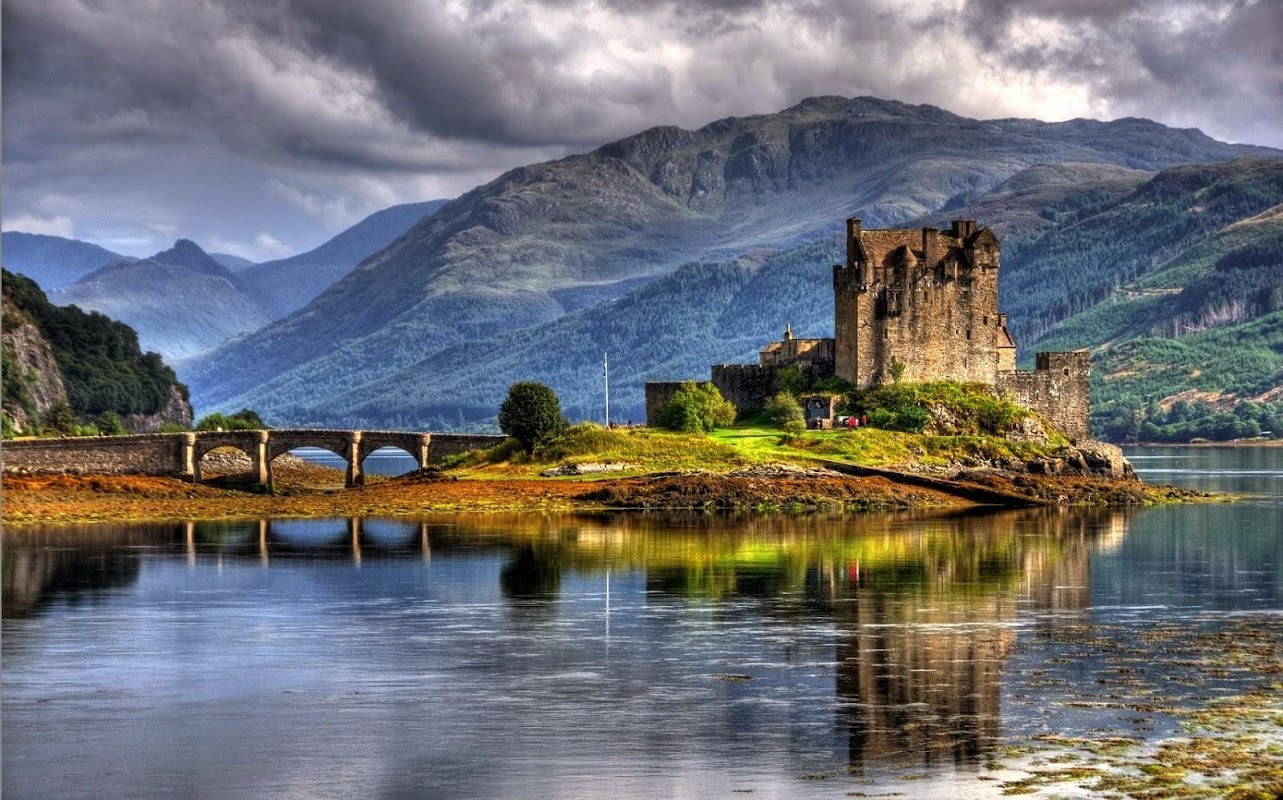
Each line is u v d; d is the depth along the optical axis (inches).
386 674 3786.9
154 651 4106.8
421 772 2952.8
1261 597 4918.8
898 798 2741.1
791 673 3745.1
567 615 4630.9
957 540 6560.0
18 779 2930.6
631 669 3814.0
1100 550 6195.9
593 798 2785.4
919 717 3287.4
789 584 5221.5
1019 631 4286.4
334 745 3142.2
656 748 3088.1
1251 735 3073.3
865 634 4256.9
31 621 4603.8
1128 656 3902.6
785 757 3009.4
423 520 7667.3
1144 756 2933.1
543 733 3216.0
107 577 5575.8
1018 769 2876.5
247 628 4458.7
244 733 3238.2
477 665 3885.3
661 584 5246.1
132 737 3213.6
